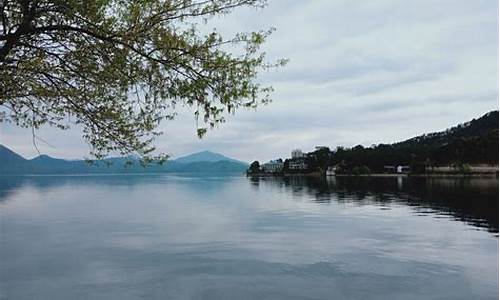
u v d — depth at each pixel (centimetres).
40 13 692
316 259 2716
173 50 658
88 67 718
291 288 2005
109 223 5034
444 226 4475
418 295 1891
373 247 3189
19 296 1925
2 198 10262
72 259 2770
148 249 3147
